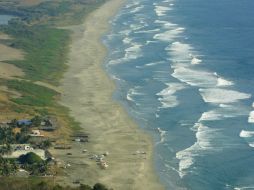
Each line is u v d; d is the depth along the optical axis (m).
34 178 170.38
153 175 180.12
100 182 174.12
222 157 189.38
